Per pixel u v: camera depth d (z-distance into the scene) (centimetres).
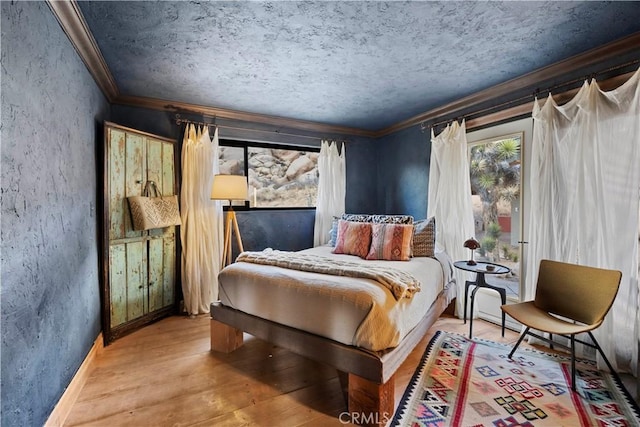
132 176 279
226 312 231
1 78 112
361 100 322
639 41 201
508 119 283
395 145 424
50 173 153
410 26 190
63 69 172
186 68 245
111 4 164
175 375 203
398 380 194
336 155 417
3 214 112
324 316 178
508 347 241
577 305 207
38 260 139
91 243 227
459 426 152
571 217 227
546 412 162
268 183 393
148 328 286
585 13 177
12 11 119
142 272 289
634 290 196
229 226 330
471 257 293
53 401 153
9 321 115
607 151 209
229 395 181
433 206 344
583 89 220
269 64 240
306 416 163
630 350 198
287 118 385
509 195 284
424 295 218
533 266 246
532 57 231
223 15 176
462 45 213
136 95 301
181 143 336
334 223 355
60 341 162
